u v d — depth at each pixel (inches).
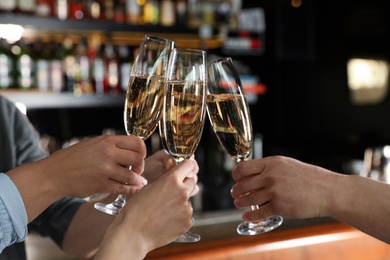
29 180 47.4
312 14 196.1
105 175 47.9
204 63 49.3
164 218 43.2
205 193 124.0
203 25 157.8
